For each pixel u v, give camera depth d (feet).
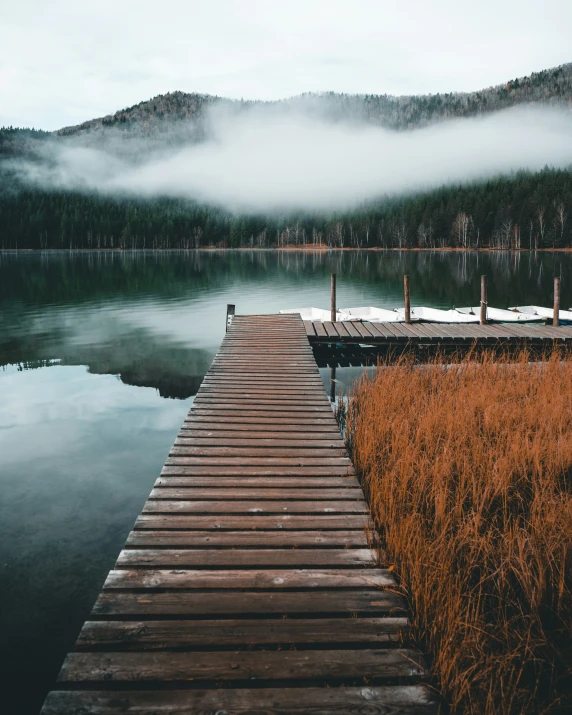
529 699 7.20
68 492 17.21
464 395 20.85
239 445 15.64
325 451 15.28
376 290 86.94
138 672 6.83
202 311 64.90
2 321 56.39
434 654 7.57
